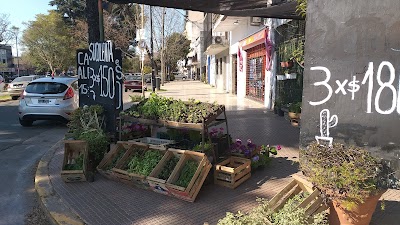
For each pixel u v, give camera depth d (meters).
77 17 47.38
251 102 15.38
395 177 2.71
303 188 3.40
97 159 5.33
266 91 13.37
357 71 2.76
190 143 5.19
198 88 29.20
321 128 2.95
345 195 2.81
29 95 9.73
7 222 4.05
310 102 2.98
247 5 6.49
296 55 7.27
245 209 3.96
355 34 2.74
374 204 2.96
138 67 55.16
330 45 2.85
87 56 6.57
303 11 4.10
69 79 10.47
